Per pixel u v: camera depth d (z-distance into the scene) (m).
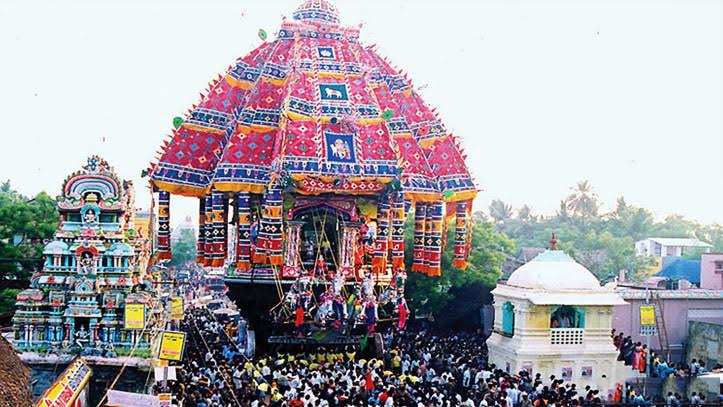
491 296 44.38
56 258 23.84
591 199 98.31
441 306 43.38
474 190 36.72
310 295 31.70
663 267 66.00
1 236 35.66
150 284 27.47
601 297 32.62
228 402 23.36
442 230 37.06
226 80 36.50
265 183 32.91
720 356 35.69
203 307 55.59
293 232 33.31
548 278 32.53
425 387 25.92
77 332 23.08
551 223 102.06
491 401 24.84
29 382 15.77
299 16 38.09
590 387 32.22
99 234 24.27
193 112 35.53
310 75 34.53
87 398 22.11
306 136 32.44
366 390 25.39
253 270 33.28
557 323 33.19
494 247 46.69
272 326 33.28
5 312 33.50
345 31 37.88
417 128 37.50
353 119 33.22
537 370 31.88
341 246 34.31
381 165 32.91
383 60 38.62
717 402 28.77
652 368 33.41
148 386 22.95
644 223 96.06
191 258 108.44
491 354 34.50
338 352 33.50
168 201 34.72
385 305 32.91
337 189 32.44
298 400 22.39
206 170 34.97
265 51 37.28
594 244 83.94
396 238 33.56
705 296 38.72
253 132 33.97
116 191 24.72
